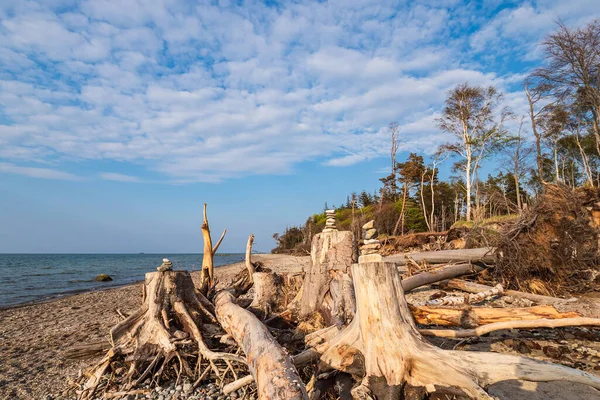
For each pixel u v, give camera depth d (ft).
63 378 18.08
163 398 14.08
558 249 28.71
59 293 63.72
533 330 18.90
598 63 79.00
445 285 33.09
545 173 133.80
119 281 93.86
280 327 18.63
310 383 11.75
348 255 17.81
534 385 12.70
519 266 29.37
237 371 15.31
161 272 17.88
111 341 15.97
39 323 34.32
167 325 16.53
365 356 10.48
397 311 10.62
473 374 9.64
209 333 17.28
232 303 17.31
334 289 16.02
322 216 179.73
